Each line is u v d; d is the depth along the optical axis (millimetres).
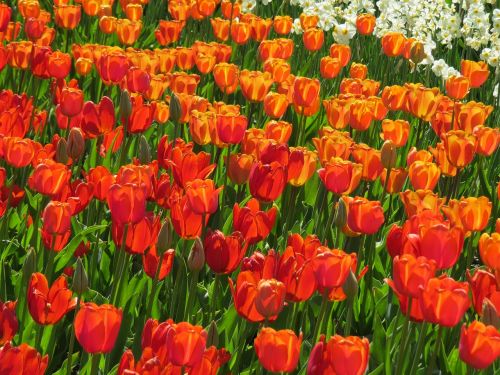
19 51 3469
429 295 2311
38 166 2613
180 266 2609
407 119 3723
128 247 2555
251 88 3240
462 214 2688
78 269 2416
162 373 2236
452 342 2729
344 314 2814
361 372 2217
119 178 2627
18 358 2209
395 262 2369
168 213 2906
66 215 2525
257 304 2338
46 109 3621
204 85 4051
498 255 2506
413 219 2547
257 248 2926
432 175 2863
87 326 2248
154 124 3584
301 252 2535
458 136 3027
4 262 2773
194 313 2734
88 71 3514
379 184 3299
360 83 3461
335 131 2988
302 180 2832
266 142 2859
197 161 2742
